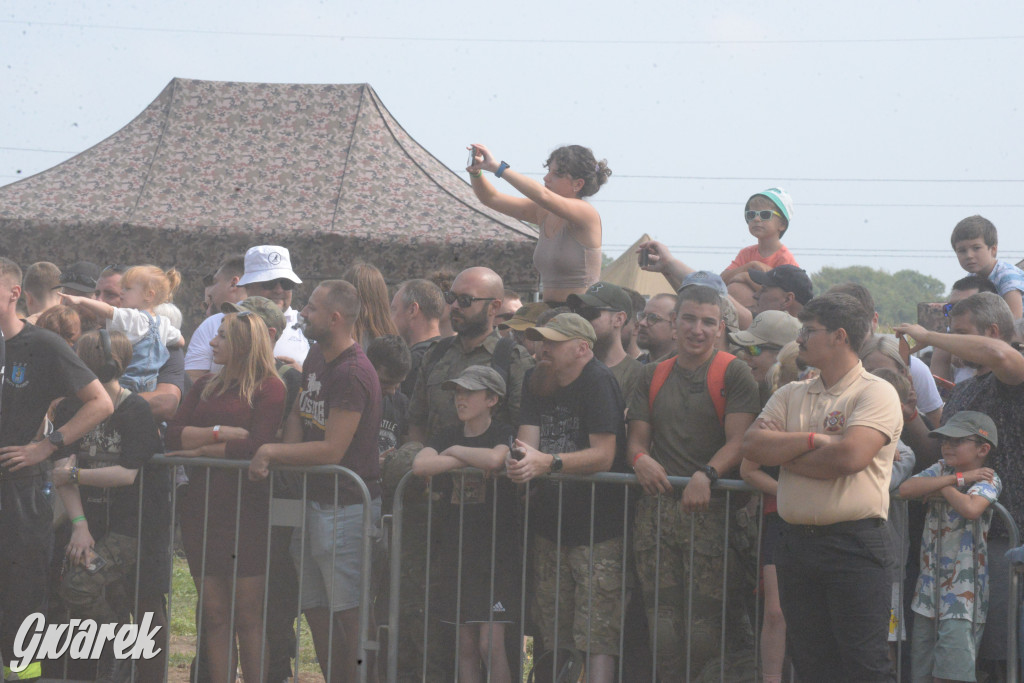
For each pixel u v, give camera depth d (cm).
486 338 1834
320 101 4012
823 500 1431
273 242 3469
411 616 1789
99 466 1750
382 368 1861
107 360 1738
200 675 1819
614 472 1680
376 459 1738
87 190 3669
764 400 1688
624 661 1697
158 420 1980
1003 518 1539
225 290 2312
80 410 1694
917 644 1605
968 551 1559
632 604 1705
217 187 3700
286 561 1752
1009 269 2270
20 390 1681
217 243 3478
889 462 1461
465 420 1711
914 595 1623
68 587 1714
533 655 1816
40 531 1698
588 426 1647
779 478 1503
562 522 1672
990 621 1564
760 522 1616
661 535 1650
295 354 2150
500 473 1659
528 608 1744
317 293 1695
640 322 1869
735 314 1817
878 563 1435
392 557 1708
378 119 4012
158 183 3700
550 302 2067
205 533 1700
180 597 2695
